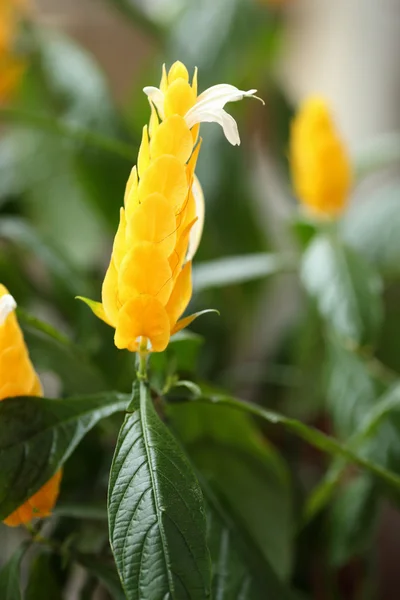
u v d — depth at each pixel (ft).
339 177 2.63
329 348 2.66
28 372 1.88
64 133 2.49
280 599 1.97
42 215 3.23
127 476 1.73
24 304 2.59
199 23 3.27
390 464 2.39
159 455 1.74
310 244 2.65
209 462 2.29
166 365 2.03
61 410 1.86
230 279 2.45
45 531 2.23
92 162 2.90
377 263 2.86
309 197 2.68
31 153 3.15
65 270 2.44
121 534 1.70
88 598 2.09
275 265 2.70
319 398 3.05
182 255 1.77
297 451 3.17
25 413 1.85
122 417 2.17
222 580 1.94
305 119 2.66
